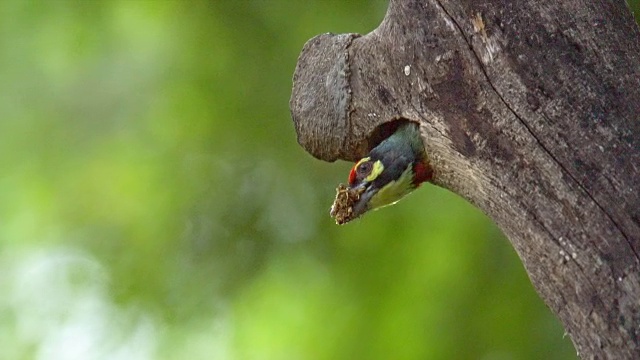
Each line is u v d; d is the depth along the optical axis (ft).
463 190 26.22
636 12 36.88
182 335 44.29
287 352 42.93
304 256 42.83
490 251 40.50
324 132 28.32
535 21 24.23
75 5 45.91
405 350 40.37
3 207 46.65
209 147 44.06
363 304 41.73
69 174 45.98
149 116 45.09
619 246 22.81
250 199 43.45
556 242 23.54
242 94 43.45
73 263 45.78
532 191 23.97
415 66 25.58
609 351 22.72
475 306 40.04
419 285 41.11
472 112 24.85
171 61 44.80
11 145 46.62
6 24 46.34
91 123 46.06
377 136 28.32
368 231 42.32
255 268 43.21
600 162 23.31
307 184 43.11
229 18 43.93
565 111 23.75
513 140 24.23
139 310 44.50
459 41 24.81
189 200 44.06
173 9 44.96
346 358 41.32
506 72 24.27
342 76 27.63
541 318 39.06
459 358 39.63
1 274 49.11
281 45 43.06
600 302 22.84
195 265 43.78
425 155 27.53
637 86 23.82
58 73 46.73
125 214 45.03
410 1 25.43
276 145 43.21
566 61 23.98
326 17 42.68
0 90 46.73
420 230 41.75
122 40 46.11
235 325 44.01
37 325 46.42
